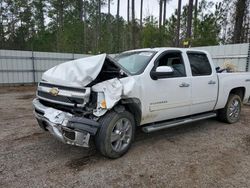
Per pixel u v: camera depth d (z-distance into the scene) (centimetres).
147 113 388
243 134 491
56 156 368
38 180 298
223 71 580
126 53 481
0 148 400
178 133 492
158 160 359
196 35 1738
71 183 292
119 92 335
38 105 378
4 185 286
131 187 286
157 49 434
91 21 3778
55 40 3650
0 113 675
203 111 502
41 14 3694
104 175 312
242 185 292
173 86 418
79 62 349
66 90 340
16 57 1440
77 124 312
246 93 600
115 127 353
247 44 868
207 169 333
